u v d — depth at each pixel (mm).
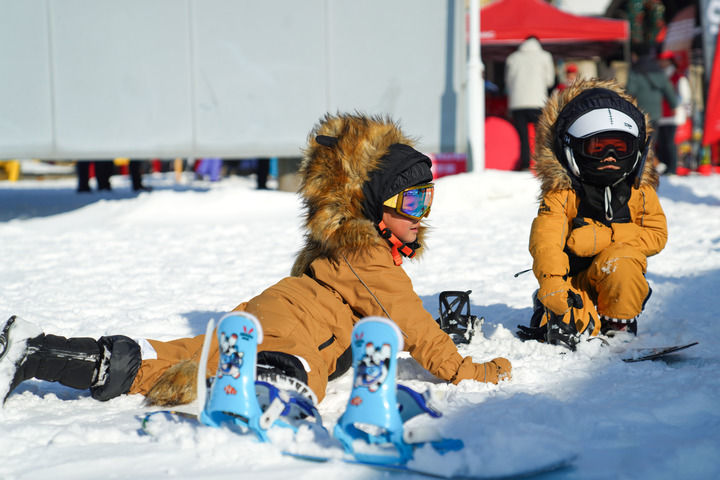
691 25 17844
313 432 2215
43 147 10750
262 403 2275
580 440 2264
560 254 3361
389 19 11148
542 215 3463
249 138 11133
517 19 15594
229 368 2174
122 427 2436
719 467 2014
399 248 2945
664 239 3547
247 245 7660
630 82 14258
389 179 2781
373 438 2088
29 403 2766
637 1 18000
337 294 2895
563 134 3398
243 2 10930
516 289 5164
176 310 4730
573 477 1992
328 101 11172
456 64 11258
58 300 5109
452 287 5258
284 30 11039
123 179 22062
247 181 20984
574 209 3479
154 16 10805
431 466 1976
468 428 2287
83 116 10805
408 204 2805
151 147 10969
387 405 2029
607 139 3287
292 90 11125
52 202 12750
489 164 13328
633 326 3494
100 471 2057
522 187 10055
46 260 7004
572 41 16094
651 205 3543
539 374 2963
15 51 10594
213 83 10992
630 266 3365
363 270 2848
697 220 8219
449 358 2834
